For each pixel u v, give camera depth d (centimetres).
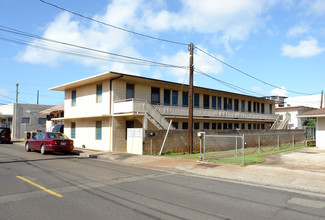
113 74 1983
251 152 1972
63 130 3048
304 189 849
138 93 2275
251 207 637
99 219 537
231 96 3238
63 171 1112
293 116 4353
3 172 1067
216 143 2200
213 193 775
